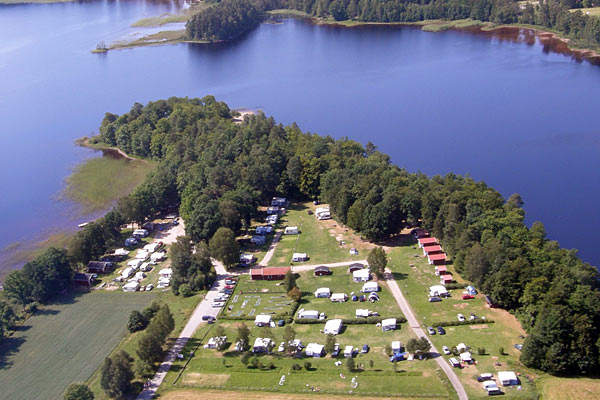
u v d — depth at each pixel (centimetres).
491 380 19988
